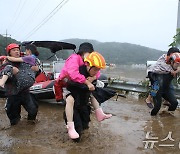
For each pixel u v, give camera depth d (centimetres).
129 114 687
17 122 586
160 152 436
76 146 457
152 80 657
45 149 445
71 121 471
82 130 505
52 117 654
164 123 604
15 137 503
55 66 964
